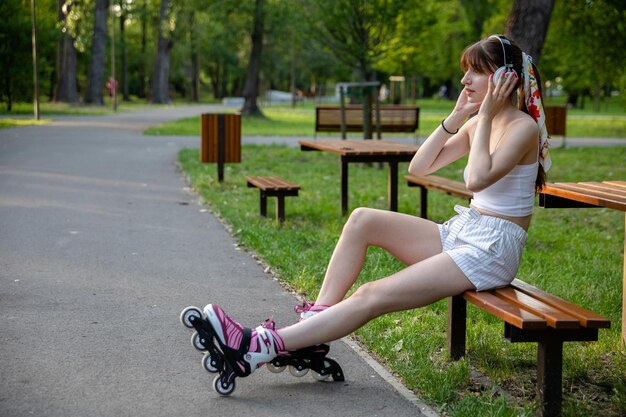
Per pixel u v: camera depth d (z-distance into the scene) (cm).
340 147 896
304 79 8356
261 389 373
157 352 420
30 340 434
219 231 785
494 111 369
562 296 555
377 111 1452
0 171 1230
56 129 2280
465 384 382
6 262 625
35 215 846
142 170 1304
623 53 2388
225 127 1141
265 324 374
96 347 425
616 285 592
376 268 603
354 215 388
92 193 1023
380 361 418
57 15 4281
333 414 343
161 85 5634
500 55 375
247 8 3131
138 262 639
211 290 559
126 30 7669
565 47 2516
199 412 341
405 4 1484
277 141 2089
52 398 351
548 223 904
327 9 1455
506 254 366
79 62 5984
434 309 519
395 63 3544
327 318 364
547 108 1983
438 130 412
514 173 370
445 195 1090
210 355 363
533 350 436
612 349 446
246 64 6575
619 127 3169
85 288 552
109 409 340
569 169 1482
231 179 1192
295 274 594
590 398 372
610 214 969
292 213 894
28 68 3284
